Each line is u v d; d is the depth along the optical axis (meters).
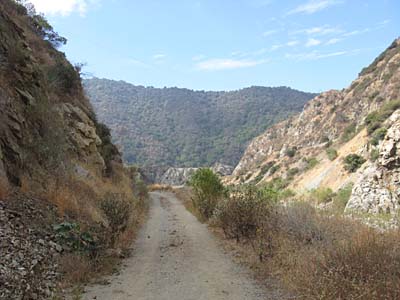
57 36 27.41
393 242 7.35
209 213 18.36
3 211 8.62
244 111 184.00
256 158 123.50
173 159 145.38
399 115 27.66
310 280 6.60
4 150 10.42
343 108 92.81
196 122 171.75
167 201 36.75
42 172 12.06
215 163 142.12
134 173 43.62
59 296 6.57
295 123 119.19
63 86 22.67
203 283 7.91
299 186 62.62
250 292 7.28
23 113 12.35
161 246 12.27
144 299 6.87
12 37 13.99
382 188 25.16
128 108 172.50
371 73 94.94
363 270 6.12
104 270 8.59
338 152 61.53
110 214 12.45
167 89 198.25
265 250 9.59
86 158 20.70
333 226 10.23
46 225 9.16
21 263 6.94
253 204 12.12
